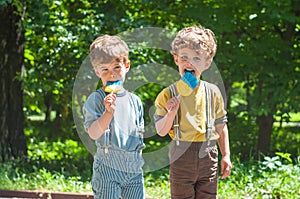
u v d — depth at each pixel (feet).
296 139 46.32
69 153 38.83
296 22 36.70
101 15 32.96
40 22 31.83
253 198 24.61
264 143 39.22
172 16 37.40
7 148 33.24
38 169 31.40
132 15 35.12
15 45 33.65
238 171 28.48
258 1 37.22
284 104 37.14
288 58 37.17
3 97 33.37
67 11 34.37
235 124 41.55
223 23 35.73
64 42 31.76
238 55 36.32
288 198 24.29
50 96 39.75
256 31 37.70
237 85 49.70
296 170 27.43
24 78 33.60
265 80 36.78
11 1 30.19
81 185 26.94
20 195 25.91
